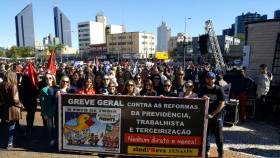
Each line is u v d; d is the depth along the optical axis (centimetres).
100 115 665
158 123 651
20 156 667
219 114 643
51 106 715
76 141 679
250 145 782
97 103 661
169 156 657
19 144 755
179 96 710
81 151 680
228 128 960
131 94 731
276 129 955
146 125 654
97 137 672
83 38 17575
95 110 664
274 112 1095
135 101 650
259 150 742
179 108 641
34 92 871
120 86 938
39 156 667
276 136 872
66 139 682
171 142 653
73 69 1172
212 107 637
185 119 643
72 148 683
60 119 677
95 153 685
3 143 762
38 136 830
